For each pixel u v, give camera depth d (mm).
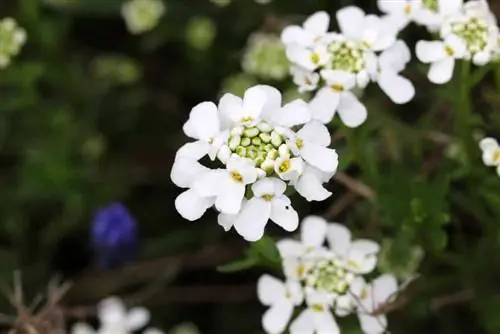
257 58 563
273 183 400
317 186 403
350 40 445
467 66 460
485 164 473
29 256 598
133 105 614
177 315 591
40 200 594
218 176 401
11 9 615
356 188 498
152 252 584
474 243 521
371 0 558
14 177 600
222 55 608
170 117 618
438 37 465
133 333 586
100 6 604
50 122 588
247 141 401
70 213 586
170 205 604
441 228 484
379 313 453
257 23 591
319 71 449
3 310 577
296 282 452
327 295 449
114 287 588
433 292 515
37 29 584
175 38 619
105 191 596
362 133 474
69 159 583
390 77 442
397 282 494
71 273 600
